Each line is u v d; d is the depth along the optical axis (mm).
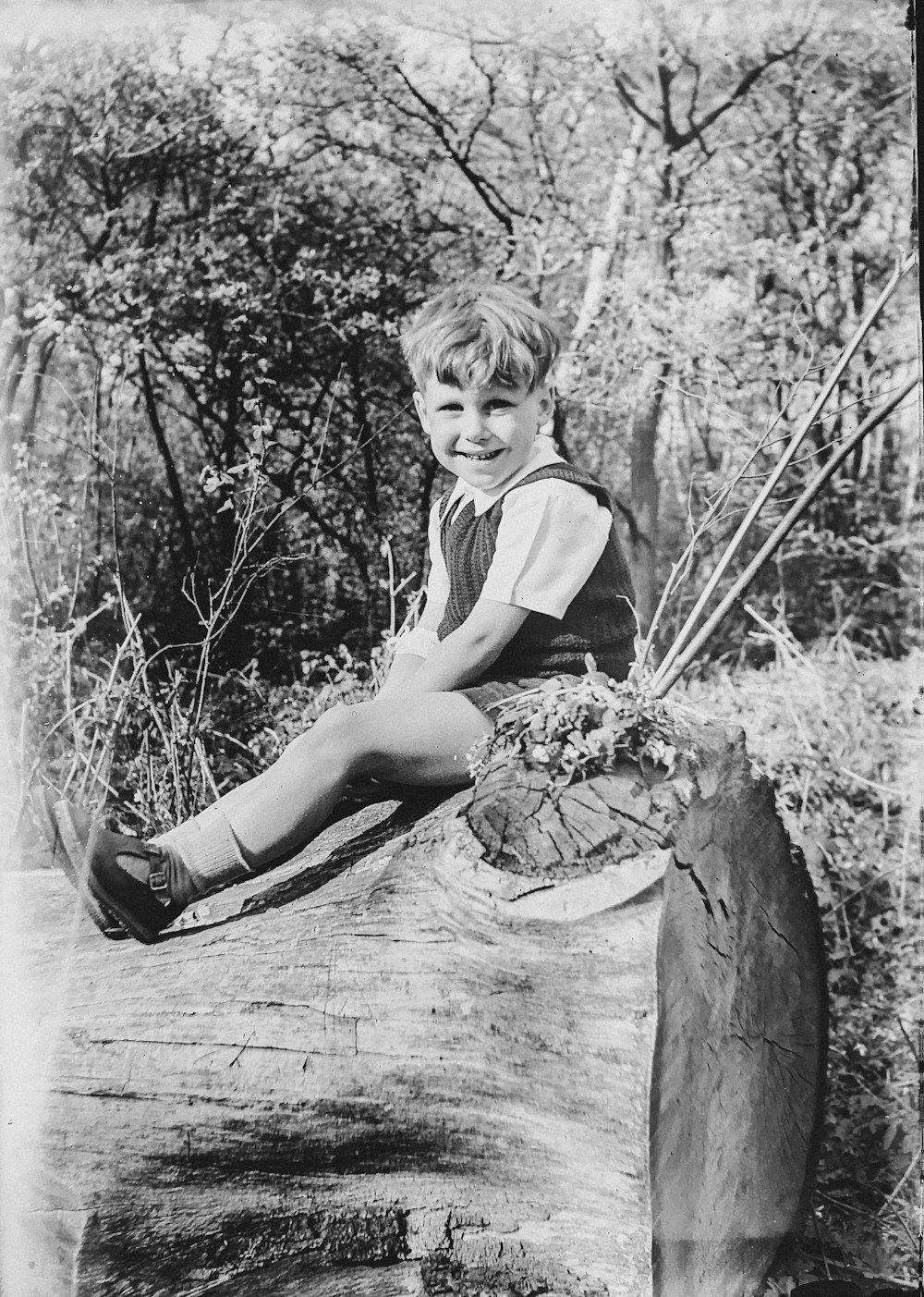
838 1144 2238
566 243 2535
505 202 2525
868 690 2578
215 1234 1686
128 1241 1697
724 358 2574
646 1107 1462
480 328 1954
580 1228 1548
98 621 2484
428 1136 1593
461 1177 1605
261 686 2479
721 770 1675
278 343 2521
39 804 1729
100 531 2506
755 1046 1775
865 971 2414
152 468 2512
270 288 2516
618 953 1455
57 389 2518
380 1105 1587
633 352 2568
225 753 2451
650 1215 1498
